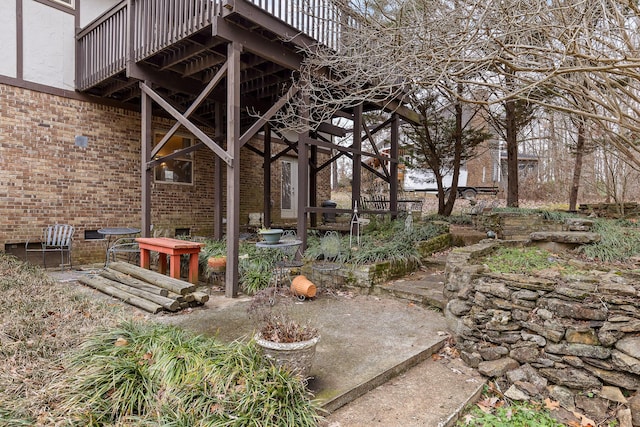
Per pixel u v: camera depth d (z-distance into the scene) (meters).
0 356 2.71
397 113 7.74
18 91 6.28
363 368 2.87
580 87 3.36
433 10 4.04
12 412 2.14
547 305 2.94
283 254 5.65
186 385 2.27
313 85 5.54
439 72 3.86
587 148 7.57
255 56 5.58
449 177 17.72
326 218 10.40
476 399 2.75
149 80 6.01
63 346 2.90
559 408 2.63
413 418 2.40
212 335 3.40
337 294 5.00
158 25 5.36
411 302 4.61
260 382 2.28
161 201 8.07
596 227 5.08
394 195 7.74
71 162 6.86
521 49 3.50
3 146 6.12
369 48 4.88
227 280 4.81
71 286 5.03
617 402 2.50
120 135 7.48
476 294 3.36
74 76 6.93
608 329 2.64
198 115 8.45
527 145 14.82
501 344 3.09
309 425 2.12
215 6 4.49
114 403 2.20
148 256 5.69
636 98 3.21
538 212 6.63
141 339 2.82
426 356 3.27
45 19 6.59
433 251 6.56
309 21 5.43
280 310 3.83
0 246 6.09
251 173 9.99
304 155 5.75
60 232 6.50
